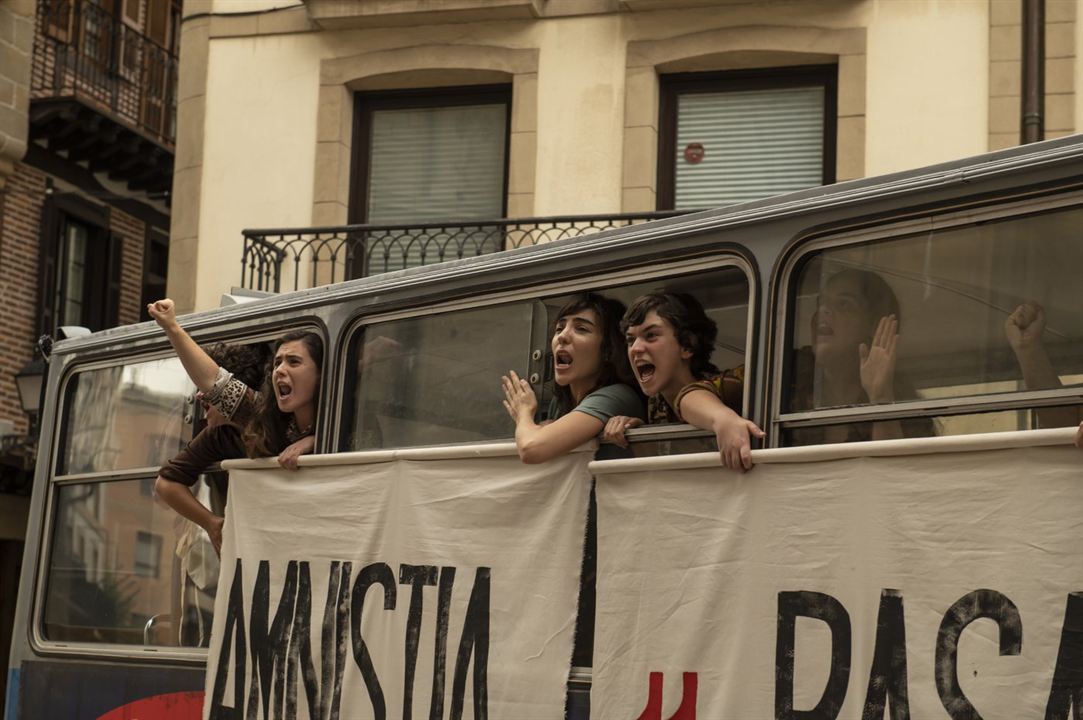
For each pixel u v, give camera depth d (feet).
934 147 42.24
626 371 14.94
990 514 11.38
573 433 14.40
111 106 71.15
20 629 21.49
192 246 47.88
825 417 13.00
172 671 19.27
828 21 43.39
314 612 16.66
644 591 13.44
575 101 45.27
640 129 44.70
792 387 13.32
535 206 45.32
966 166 12.47
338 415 17.48
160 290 76.07
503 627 14.70
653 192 44.83
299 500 17.19
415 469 15.97
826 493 12.35
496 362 16.14
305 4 46.65
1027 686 10.96
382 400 17.20
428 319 16.90
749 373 13.52
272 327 18.76
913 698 11.53
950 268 12.54
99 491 21.21
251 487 17.83
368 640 15.98
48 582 21.43
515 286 15.98
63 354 22.16
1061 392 11.74
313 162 47.21
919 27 42.68
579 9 45.50
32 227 65.67
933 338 12.57
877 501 12.02
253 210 47.50
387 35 46.91
